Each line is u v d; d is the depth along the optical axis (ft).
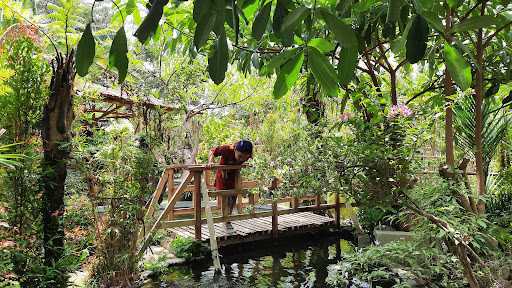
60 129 8.19
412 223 8.87
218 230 15.85
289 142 11.23
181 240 14.19
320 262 13.88
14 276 7.44
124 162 10.47
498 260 7.54
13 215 7.66
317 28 5.39
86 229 10.21
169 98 20.08
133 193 10.49
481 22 3.03
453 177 8.11
